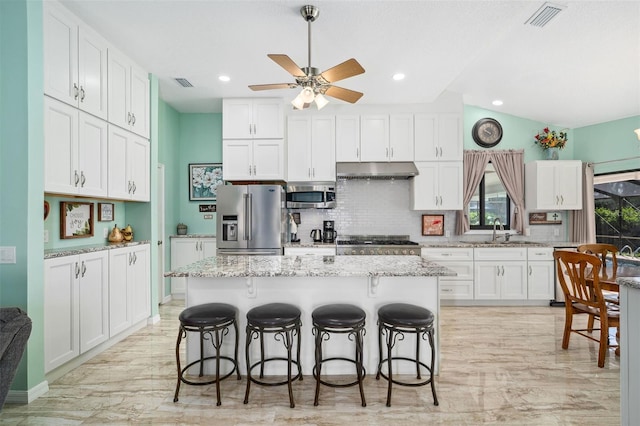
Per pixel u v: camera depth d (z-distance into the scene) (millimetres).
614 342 3188
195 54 3189
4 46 2162
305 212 4984
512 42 3242
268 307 2270
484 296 4484
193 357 2561
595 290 2691
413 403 2170
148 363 2738
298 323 2256
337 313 2156
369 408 2113
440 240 4988
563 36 3078
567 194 4719
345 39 2865
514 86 4207
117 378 2492
